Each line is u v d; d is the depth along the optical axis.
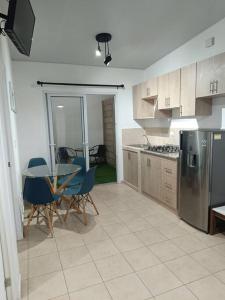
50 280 1.99
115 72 4.84
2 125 1.82
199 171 2.71
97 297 1.78
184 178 2.96
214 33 3.01
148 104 4.59
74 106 4.68
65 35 3.12
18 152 3.82
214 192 2.66
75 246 2.52
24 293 1.84
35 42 3.32
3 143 1.68
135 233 2.77
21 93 4.17
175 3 2.46
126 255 2.32
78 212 3.44
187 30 3.16
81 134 4.82
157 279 1.96
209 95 2.84
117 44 3.54
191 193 2.86
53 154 4.51
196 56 3.38
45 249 2.48
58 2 2.33
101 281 1.95
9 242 1.63
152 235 2.71
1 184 1.58
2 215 1.60
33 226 3.05
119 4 2.43
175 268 2.09
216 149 2.59
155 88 4.06
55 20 2.70
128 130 5.11
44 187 2.62
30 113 4.27
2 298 1.21
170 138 4.32
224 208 2.64
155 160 3.72
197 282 1.91
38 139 4.37
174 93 3.52
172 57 3.96
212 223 2.65
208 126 3.32
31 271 2.11
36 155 4.39
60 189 3.23
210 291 1.81
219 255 2.28
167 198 3.46
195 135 2.73
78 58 4.11
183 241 2.55
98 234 2.78
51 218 3.03
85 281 1.96
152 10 2.58
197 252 2.34
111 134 6.85
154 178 3.80
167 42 3.55
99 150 7.24
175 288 1.85
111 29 3.01
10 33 1.41
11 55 3.80
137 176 4.44
